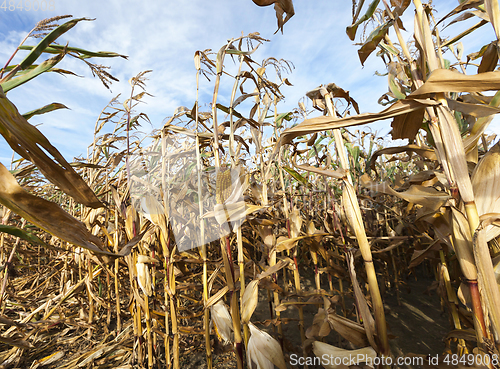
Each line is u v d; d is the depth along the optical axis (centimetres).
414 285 274
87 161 221
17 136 54
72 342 214
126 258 169
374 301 99
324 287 289
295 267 175
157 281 260
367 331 100
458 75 68
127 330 220
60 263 266
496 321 68
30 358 196
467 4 100
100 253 59
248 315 119
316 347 109
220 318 131
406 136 93
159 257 185
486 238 74
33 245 284
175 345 138
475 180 79
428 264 292
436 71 71
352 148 214
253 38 120
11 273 163
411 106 78
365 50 121
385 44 137
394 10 99
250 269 158
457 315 130
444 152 81
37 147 56
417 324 194
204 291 127
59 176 59
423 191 96
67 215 56
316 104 127
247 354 117
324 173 110
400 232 234
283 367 111
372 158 128
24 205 51
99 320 241
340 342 177
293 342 185
